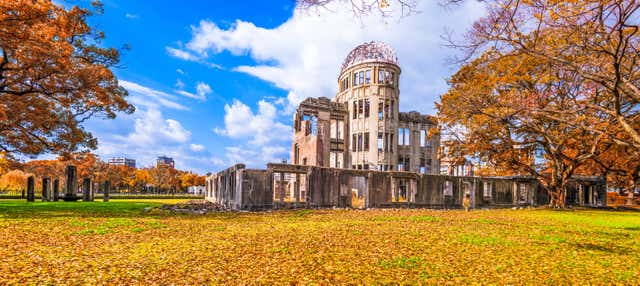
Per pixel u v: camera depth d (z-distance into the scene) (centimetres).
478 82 1842
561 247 1035
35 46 1761
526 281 671
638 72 1049
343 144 4609
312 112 4456
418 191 2961
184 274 678
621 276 714
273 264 759
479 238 1148
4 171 5053
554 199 3116
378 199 2797
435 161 5012
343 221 1645
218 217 1831
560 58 1002
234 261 784
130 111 2584
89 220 1540
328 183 2642
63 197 3359
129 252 867
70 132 2414
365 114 4538
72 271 684
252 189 2377
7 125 2128
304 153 4209
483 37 894
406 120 4900
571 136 2483
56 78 2031
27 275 650
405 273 703
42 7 1759
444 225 1548
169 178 8506
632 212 3209
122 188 9269
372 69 4481
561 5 873
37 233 1131
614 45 1001
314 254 860
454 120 2573
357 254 867
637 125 1673
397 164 4481
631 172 3050
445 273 710
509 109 1301
